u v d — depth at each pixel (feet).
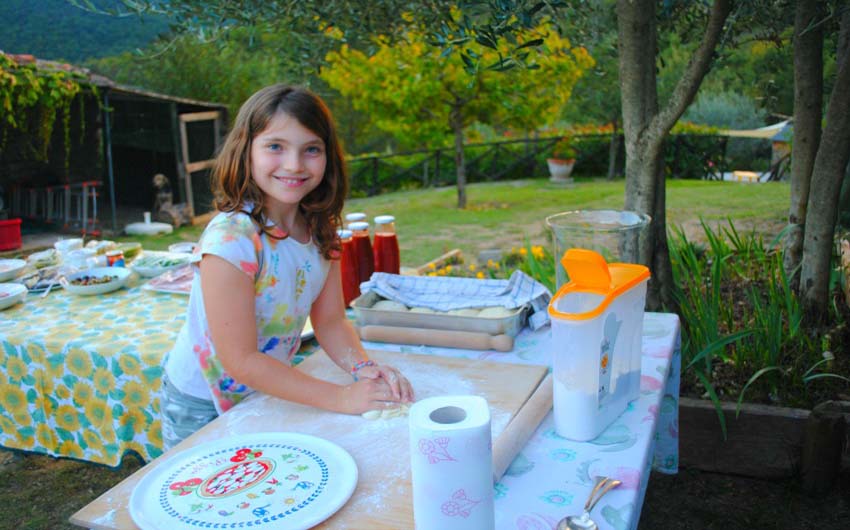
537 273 10.96
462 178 34.01
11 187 30.50
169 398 5.39
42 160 27.61
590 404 3.98
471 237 26.30
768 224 23.72
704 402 8.73
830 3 8.66
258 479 3.62
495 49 6.76
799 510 8.00
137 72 40.34
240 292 4.45
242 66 40.98
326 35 10.51
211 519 3.29
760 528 7.77
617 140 43.06
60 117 29.66
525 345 5.82
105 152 34.17
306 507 3.37
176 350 5.34
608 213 4.68
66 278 8.77
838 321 10.32
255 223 4.53
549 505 3.40
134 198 35.01
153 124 32.01
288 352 5.18
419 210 34.01
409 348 5.85
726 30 10.57
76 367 6.80
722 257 12.41
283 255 4.68
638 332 4.38
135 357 6.46
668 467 7.27
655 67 9.16
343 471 3.69
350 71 30.53
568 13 9.49
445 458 2.73
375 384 4.57
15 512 8.68
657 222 9.46
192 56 39.99
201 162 32.99
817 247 10.16
